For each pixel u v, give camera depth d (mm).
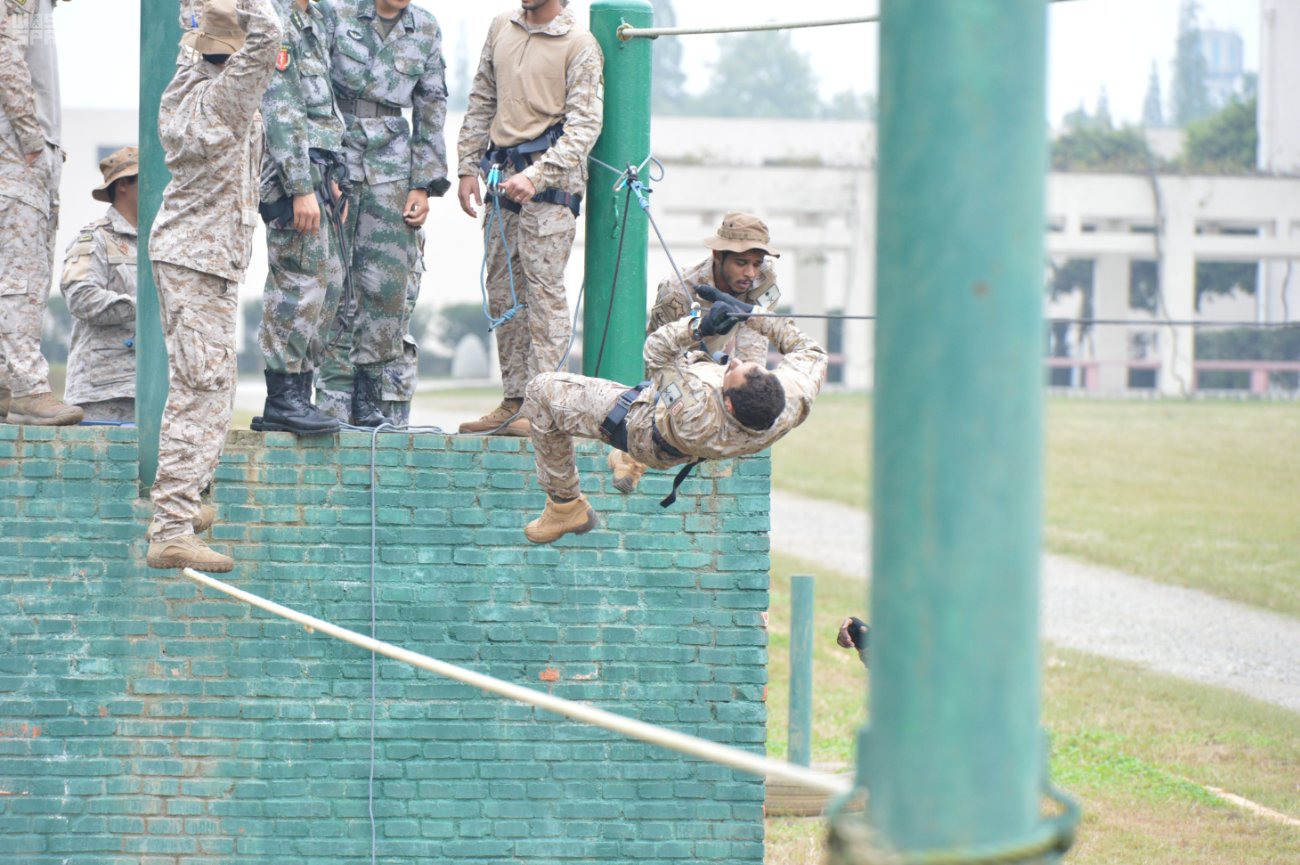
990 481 5445
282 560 17359
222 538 17312
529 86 17688
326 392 19359
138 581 17219
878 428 5645
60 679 17109
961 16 5469
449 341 104125
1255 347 96375
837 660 45031
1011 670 5453
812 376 13812
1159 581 57281
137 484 17203
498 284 18500
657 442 13570
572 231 17719
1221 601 54719
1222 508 69000
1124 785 32000
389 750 17344
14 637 17109
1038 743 5617
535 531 15828
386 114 18500
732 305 13516
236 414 76188
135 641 17203
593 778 17500
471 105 18719
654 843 17500
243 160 15406
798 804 26609
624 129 18172
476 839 17359
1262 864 25703
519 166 17781
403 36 18375
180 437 15531
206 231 15312
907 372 5535
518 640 17547
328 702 17312
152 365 16812
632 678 17641
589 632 17625
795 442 84875
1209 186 96312
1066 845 5719
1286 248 96125
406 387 19844
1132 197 96438
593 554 17656
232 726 17234
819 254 94312
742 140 93500
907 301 5543
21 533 17141
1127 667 45031
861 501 72250
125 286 19672
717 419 13234
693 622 17703
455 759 17406
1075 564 60031
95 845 17062
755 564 17750
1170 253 96312
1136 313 97312
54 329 88375
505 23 18266
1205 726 38156
